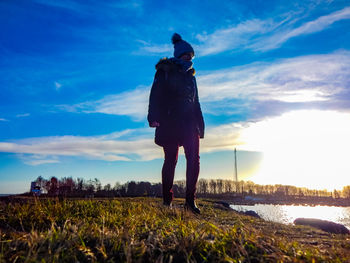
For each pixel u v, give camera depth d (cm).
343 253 160
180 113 367
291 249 150
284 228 304
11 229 203
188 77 385
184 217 297
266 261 132
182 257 140
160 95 365
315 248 173
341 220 1250
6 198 350
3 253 133
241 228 192
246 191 6488
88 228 186
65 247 141
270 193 6794
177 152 382
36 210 254
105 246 150
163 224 232
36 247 141
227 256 132
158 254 144
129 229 202
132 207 341
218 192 5825
